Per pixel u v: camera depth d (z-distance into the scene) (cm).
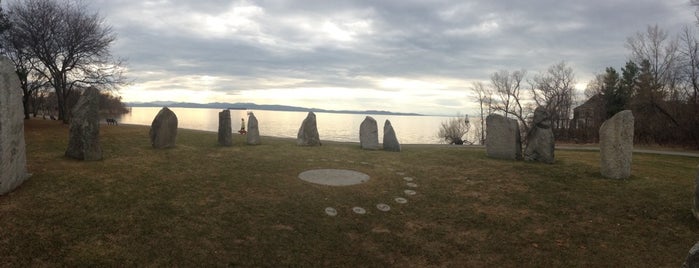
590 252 593
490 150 1384
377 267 543
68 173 869
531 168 1160
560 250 600
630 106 2977
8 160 710
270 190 854
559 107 4234
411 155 1430
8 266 466
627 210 771
